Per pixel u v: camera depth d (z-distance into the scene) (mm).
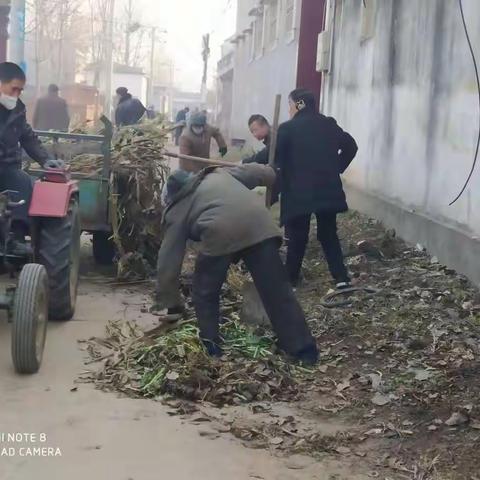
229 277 7211
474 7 7266
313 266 8289
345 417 4773
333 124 7207
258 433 4484
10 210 5660
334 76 13820
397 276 7500
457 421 4512
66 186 6219
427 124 8547
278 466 4125
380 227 9805
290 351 5594
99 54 43312
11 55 17859
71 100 31828
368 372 5367
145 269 8000
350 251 8656
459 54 7645
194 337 5465
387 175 10117
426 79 8625
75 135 7793
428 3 8617
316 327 6258
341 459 4230
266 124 8609
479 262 6891
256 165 5898
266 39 25938
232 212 5445
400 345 5730
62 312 6367
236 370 5230
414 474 4059
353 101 12266
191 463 4109
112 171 7840
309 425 4645
